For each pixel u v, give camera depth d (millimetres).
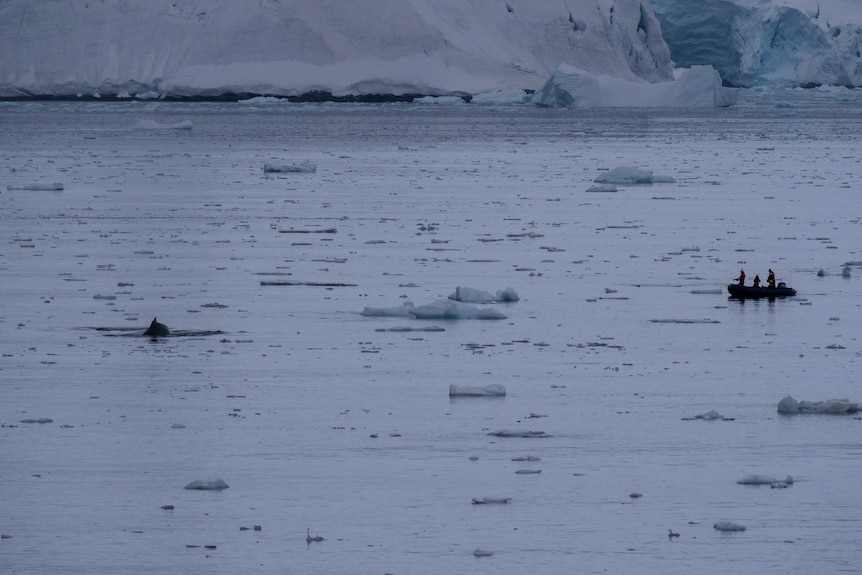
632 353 90375
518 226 161625
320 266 128750
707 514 58688
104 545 55438
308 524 57688
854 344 93562
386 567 53062
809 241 148375
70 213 177125
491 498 60375
